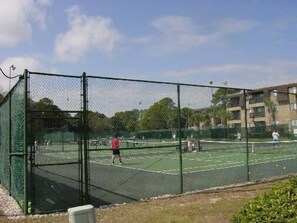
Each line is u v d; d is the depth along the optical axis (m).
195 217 8.87
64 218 9.13
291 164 20.92
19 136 10.41
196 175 17.20
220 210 9.41
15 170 11.54
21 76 9.80
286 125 44.81
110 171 20.28
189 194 11.79
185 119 16.92
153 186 14.21
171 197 11.41
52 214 9.62
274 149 32.59
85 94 10.13
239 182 14.15
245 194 11.46
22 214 9.68
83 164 10.30
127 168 21.75
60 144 21.00
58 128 9.92
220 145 37.16
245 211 4.43
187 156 29.39
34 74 9.48
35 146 10.21
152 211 9.59
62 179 17.17
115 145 14.70
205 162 24.34
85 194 10.17
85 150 10.15
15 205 11.01
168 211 9.52
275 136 32.84
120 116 10.99
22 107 9.78
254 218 4.19
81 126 10.13
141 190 13.32
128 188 13.92
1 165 15.84
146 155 28.09
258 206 4.32
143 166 22.77
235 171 18.23
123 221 8.74
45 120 9.81
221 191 12.16
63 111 9.87
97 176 18.08
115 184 15.13
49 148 21.11
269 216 4.11
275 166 20.08
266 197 4.55
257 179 14.95
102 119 10.62
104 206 10.51
